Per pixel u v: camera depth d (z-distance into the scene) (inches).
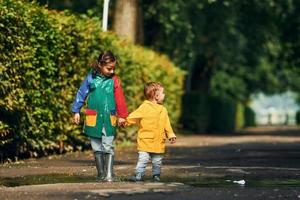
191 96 2842.0
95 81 714.8
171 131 717.3
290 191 612.4
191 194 590.9
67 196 581.0
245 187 648.4
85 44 1251.8
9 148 1014.4
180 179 730.8
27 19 1025.5
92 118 712.4
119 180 714.2
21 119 1027.9
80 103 721.0
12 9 981.8
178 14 2309.3
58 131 1160.8
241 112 4478.3
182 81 2385.6
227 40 2751.0
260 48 3125.0
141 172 711.7
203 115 2881.4
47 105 1111.0
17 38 1001.5
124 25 1921.8
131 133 1533.0
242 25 2866.6
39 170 842.8
